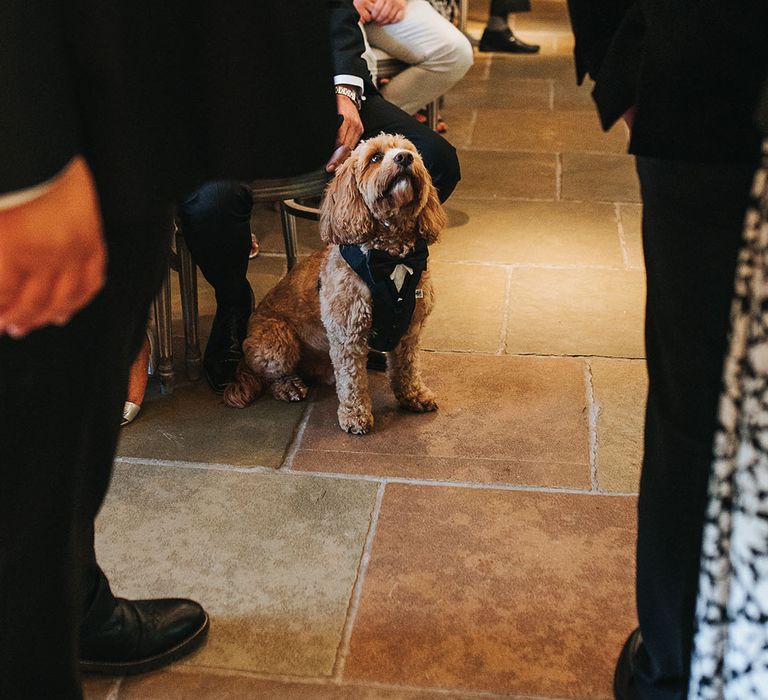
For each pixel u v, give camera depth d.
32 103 0.78
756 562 1.11
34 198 0.78
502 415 2.68
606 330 3.15
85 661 1.72
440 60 3.81
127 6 0.87
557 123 5.40
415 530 2.18
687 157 1.13
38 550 1.08
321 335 2.73
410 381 2.67
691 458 1.26
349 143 2.77
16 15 0.77
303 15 1.01
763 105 1.01
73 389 1.03
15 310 0.80
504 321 3.21
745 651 1.16
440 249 3.78
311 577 2.03
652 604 1.41
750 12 1.04
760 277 1.05
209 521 2.22
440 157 3.06
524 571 2.04
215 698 1.72
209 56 0.95
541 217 4.10
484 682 1.75
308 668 1.79
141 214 0.92
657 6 1.13
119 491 2.33
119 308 1.06
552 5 8.88
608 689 1.73
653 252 1.27
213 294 3.50
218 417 2.70
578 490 2.33
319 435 2.60
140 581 2.02
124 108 0.88
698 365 1.21
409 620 1.91
